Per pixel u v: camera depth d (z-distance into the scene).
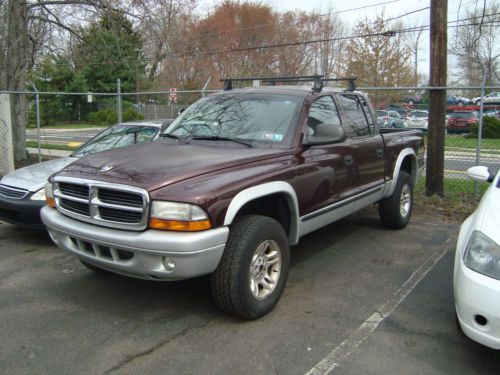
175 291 4.55
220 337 3.67
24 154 13.82
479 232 3.31
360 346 3.56
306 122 4.66
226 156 4.05
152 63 37.94
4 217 6.11
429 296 4.49
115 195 3.63
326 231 6.75
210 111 5.14
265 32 41.16
